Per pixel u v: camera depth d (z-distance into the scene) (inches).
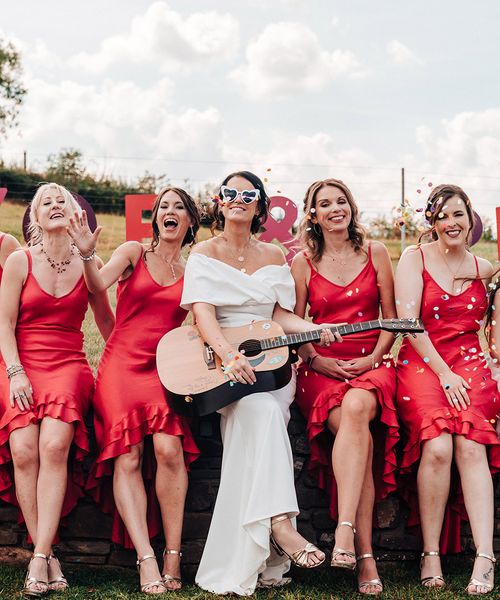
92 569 162.6
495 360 165.8
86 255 161.0
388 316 171.9
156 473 155.1
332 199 169.3
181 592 145.3
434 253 169.0
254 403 150.6
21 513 160.2
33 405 153.3
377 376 155.1
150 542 162.1
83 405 157.1
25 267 162.9
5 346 158.7
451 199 165.3
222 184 170.4
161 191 173.3
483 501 148.2
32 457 150.1
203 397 151.6
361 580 145.8
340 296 169.9
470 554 162.1
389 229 261.1
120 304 168.9
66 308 163.3
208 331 156.7
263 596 143.1
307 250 173.6
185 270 165.3
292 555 141.6
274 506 143.6
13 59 1069.1
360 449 148.2
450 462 150.9
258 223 174.1
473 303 165.3
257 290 163.3
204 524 163.0
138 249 170.7
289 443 150.9
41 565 143.3
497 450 152.9
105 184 599.5
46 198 163.6
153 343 164.7
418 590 144.4
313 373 164.7
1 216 490.0
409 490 160.4
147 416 154.9
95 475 157.2
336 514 159.2
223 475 151.9
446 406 154.2
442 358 162.9
